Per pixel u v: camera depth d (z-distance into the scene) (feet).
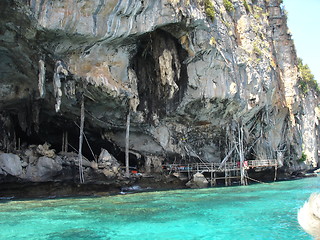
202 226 36.27
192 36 72.43
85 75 60.59
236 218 40.27
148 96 78.74
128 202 52.65
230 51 85.97
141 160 88.17
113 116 74.79
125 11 59.16
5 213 42.42
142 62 77.15
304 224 15.64
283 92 120.37
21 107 71.31
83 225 36.19
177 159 90.74
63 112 74.18
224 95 81.35
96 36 57.77
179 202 52.75
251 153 103.45
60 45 56.95
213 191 70.79
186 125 86.63
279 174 122.72
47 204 50.03
